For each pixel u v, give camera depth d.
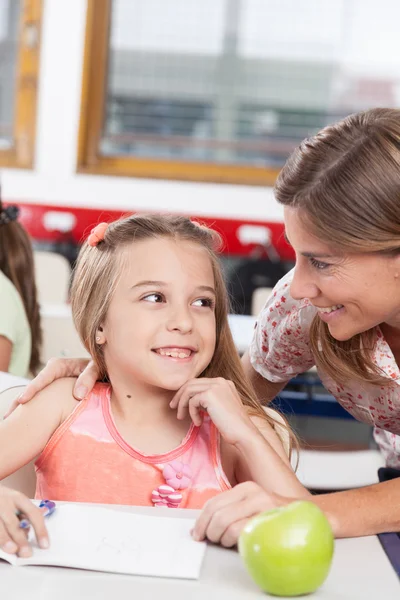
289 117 4.57
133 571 0.94
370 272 1.17
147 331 1.33
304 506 0.92
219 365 1.46
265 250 4.30
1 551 0.97
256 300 3.26
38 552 0.97
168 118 4.60
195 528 1.03
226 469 1.39
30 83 4.50
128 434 1.36
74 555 0.96
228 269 4.31
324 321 1.29
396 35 4.48
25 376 2.28
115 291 1.37
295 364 1.68
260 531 0.90
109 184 4.52
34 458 1.40
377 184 1.13
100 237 1.43
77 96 4.49
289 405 2.44
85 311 1.41
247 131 4.59
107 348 1.39
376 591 0.92
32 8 4.45
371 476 2.16
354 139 1.16
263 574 0.89
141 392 1.36
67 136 4.52
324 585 0.93
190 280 1.35
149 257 1.36
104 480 1.35
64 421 1.37
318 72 4.52
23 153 4.55
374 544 1.07
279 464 1.20
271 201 4.49
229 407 1.24
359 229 1.13
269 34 4.52
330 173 1.15
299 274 1.23
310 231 1.17
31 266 2.34
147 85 4.58
